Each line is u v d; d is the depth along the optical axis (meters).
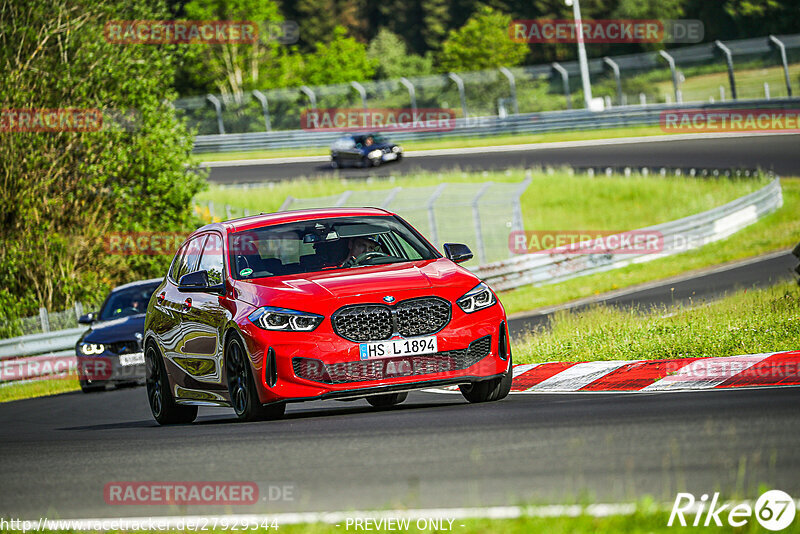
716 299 55.62
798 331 33.47
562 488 16.27
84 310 84.25
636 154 142.75
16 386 62.09
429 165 151.88
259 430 25.80
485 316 27.28
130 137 88.25
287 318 26.42
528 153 152.50
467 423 23.94
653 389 29.16
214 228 31.52
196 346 30.19
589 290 78.38
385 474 18.56
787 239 88.31
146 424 34.53
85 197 88.31
